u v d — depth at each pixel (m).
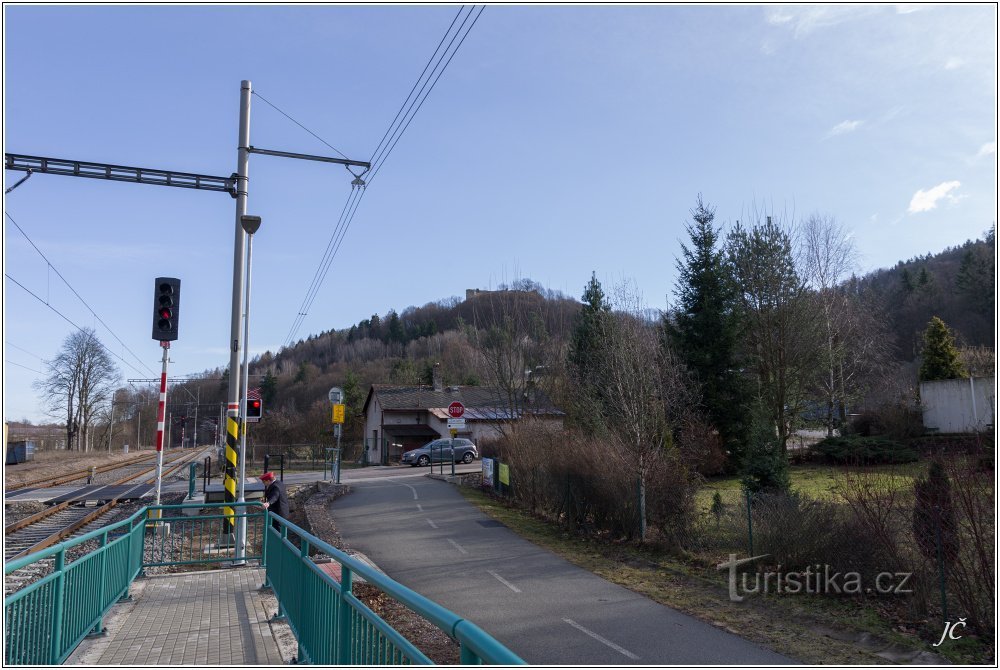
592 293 30.91
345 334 128.50
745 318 29.53
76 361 67.62
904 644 7.47
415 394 50.84
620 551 13.23
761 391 28.47
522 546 13.98
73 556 13.23
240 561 10.97
